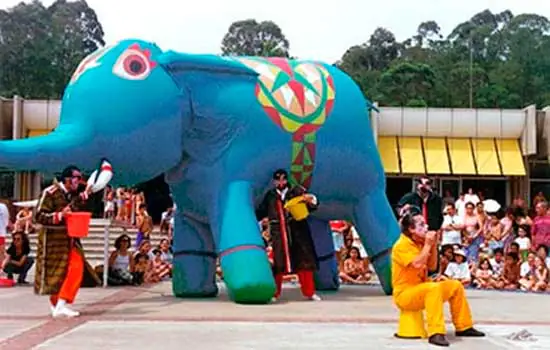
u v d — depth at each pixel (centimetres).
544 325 920
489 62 8131
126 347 731
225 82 1120
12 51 6900
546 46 7844
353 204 1252
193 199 1144
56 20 7238
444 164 2958
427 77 6950
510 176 3034
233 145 1118
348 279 1561
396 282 796
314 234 1341
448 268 1542
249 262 1079
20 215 1958
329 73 1221
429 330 766
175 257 1208
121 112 1024
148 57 1066
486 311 1077
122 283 1466
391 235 1246
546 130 2962
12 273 1538
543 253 1520
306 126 1155
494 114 2983
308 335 807
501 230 1722
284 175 1141
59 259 952
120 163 1037
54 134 1012
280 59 1210
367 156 1224
